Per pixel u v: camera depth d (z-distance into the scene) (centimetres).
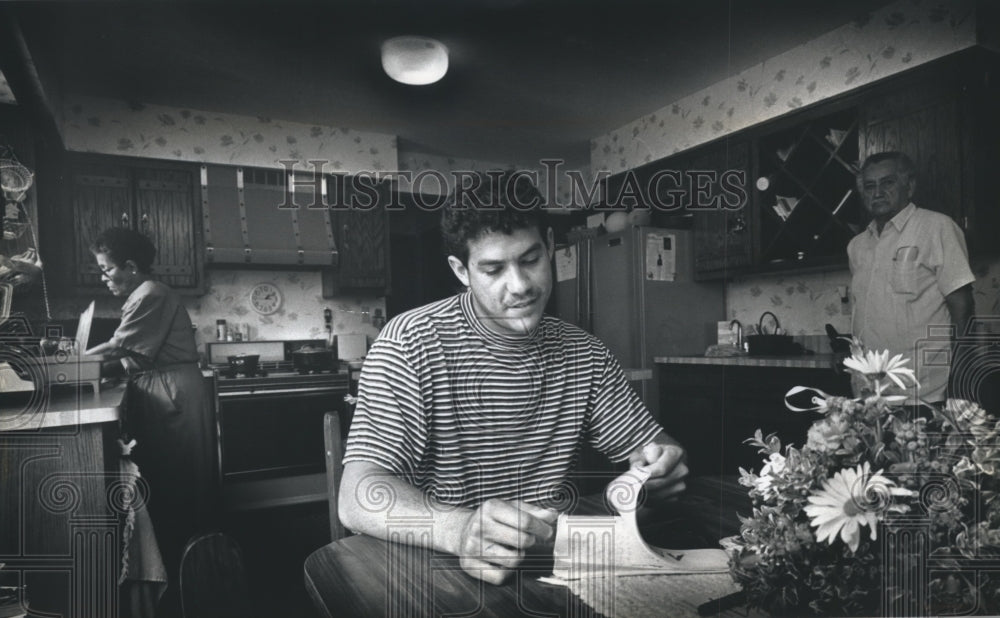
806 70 321
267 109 405
